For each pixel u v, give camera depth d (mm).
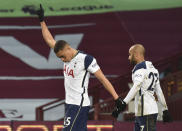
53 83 48969
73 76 17125
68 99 17297
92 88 42906
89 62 17016
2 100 48406
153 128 21469
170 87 41719
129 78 43469
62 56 17094
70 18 49406
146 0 48812
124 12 49125
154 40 48844
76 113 17016
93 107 41688
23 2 49188
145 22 49031
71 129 17000
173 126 32500
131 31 49094
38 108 41531
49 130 34094
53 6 49094
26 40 49656
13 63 49219
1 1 49094
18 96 48531
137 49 21703
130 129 33312
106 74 48812
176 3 48625
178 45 48594
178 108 39938
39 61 49312
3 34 49562
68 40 49531
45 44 49656
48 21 49312
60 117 47281
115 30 49281
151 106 21422
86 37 49500
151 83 21391
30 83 48875
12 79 48844
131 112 40531
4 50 49406
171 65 44500
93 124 33656
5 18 49531
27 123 34219
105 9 49188
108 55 49062
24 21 49656
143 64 21359
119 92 43719
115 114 19750
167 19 48906
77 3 49125
